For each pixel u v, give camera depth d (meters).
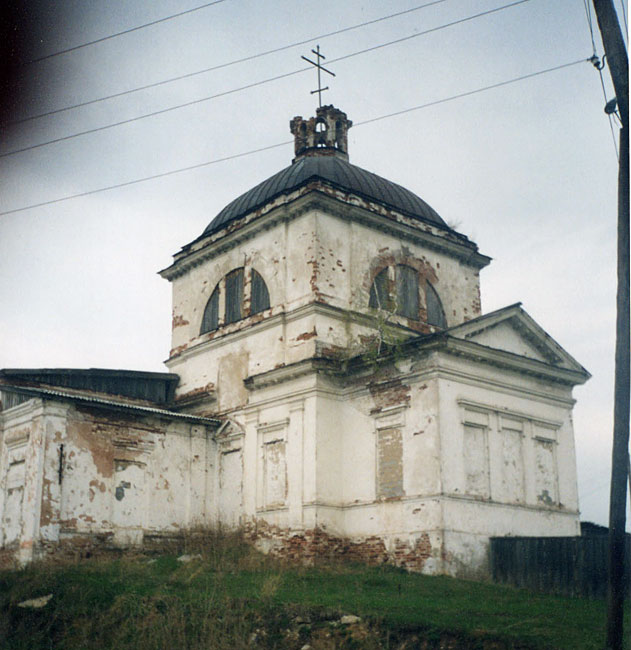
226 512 26.20
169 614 15.80
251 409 26.31
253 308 27.56
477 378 23.38
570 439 25.78
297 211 26.45
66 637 15.73
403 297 27.73
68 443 23.52
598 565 19.38
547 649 13.24
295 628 15.23
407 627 14.65
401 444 22.89
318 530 23.23
